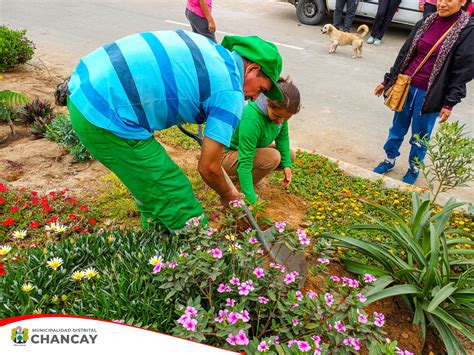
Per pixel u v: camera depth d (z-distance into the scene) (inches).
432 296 93.4
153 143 82.8
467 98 258.4
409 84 150.1
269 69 78.4
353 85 266.1
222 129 75.8
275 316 75.2
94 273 78.8
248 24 390.0
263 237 93.3
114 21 369.1
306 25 400.2
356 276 110.9
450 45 133.4
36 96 207.2
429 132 154.9
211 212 128.6
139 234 100.0
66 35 322.7
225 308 72.1
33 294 79.5
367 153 190.9
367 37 375.6
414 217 112.3
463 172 118.6
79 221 119.0
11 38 236.8
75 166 150.7
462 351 86.7
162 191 86.4
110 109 75.2
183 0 473.7
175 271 72.4
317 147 193.0
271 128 112.3
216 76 75.4
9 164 147.0
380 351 64.8
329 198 146.0
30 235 114.1
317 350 62.1
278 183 151.7
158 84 74.0
